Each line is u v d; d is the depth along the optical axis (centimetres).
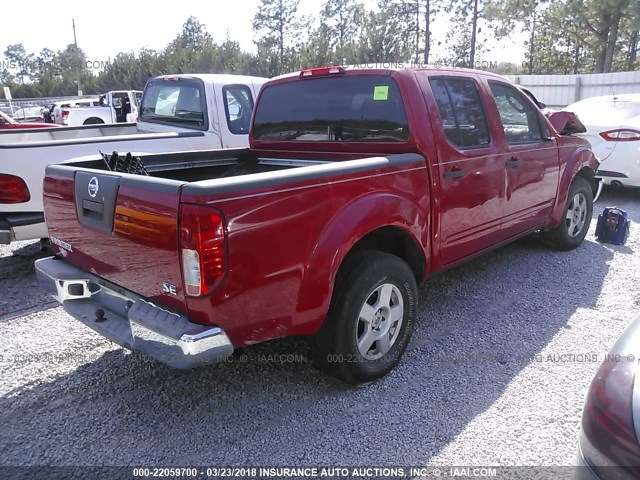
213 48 4712
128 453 281
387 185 334
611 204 845
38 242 684
